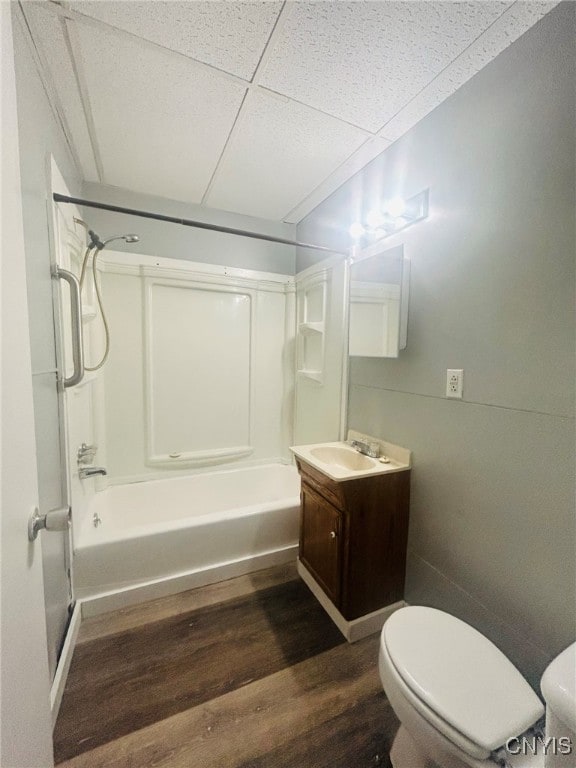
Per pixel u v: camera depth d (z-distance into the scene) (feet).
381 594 4.82
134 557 5.22
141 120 4.74
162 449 7.80
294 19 3.25
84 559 4.92
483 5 3.07
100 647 4.41
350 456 5.76
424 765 2.89
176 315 7.70
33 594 2.13
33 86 3.51
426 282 4.61
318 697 3.81
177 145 5.35
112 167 6.04
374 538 4.69
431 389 4.56
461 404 4.13
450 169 4.22
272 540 6.26
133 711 3.60
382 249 5.53
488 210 3.74
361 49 3.58
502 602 3.68
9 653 1.73
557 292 3.12
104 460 7.11
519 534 3.50
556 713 1.92
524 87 3.34
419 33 3.37
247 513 6.04
